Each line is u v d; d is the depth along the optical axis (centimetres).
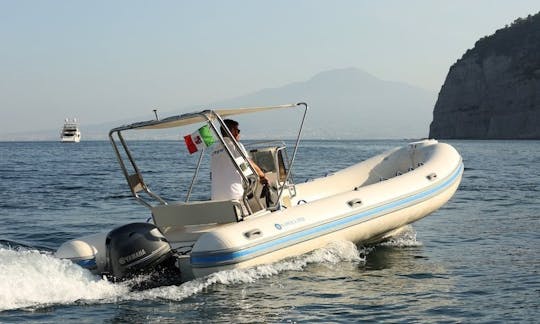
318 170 2636
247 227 694
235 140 729
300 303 611
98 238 707
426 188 897
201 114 700
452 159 982
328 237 771
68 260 662
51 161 4181
